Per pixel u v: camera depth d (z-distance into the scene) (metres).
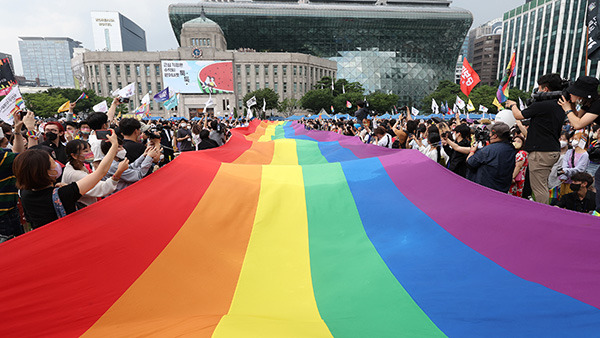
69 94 72.75
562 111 4.00
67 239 2.26
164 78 83.75
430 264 2.66
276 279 2.69
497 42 151.50
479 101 77.50
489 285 2.29
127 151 4.78
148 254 2.52
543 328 1.82
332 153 7.14
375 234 3.31
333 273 2.76
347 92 84.81
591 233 2.41
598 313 1.87
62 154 5.97
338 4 129.00
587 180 5.16
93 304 2.03
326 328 1.93
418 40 123.69
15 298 1.91
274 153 7.54
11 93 5.06
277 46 120.25
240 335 1.74
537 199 4.16
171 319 2.02
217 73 85.50
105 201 2.75
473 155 4.36
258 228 3.40
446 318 1.99
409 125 7.09
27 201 2.69
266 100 77.50
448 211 3.28
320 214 3.71
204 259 2.76
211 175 4.04
